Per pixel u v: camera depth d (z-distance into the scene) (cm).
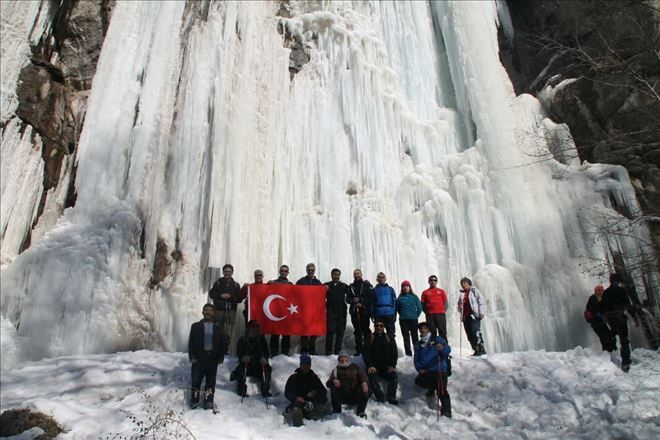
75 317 1038
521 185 1311
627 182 1312
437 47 1711
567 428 722
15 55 1293
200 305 1128
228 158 1246
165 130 1279
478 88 1499
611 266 1161
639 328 1145
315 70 1539
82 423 696
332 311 1030
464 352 1156
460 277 1268
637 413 724
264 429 732
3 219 1164
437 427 752
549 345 1134
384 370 872
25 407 718
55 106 1327
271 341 1015
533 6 1744
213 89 1316
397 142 1498
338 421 752
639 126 1353
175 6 1419
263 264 1236
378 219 1332
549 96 1560
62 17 1437
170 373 888
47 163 1270
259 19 1495
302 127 1448
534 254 1223
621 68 1151
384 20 1700
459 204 1334
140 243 1163
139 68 1363
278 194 1325
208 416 748
